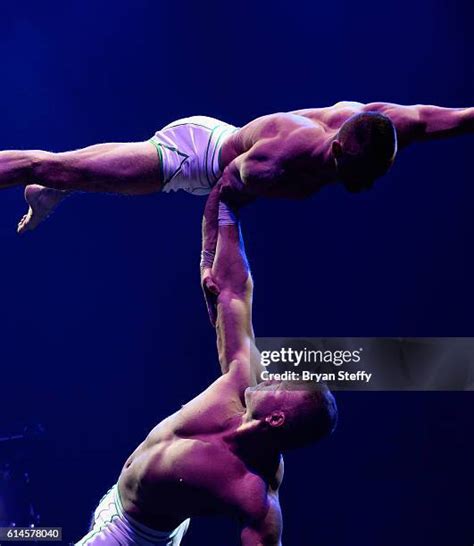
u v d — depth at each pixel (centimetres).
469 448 891
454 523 884
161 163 447
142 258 931
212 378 927
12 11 882
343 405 903
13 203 927
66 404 921
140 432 922
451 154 898
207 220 444
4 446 866
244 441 412
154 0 884
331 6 878
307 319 907
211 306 440
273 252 910
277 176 416
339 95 881
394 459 895
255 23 882
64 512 887
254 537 405
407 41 876
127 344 930
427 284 901
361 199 905
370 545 884
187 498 418
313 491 896
